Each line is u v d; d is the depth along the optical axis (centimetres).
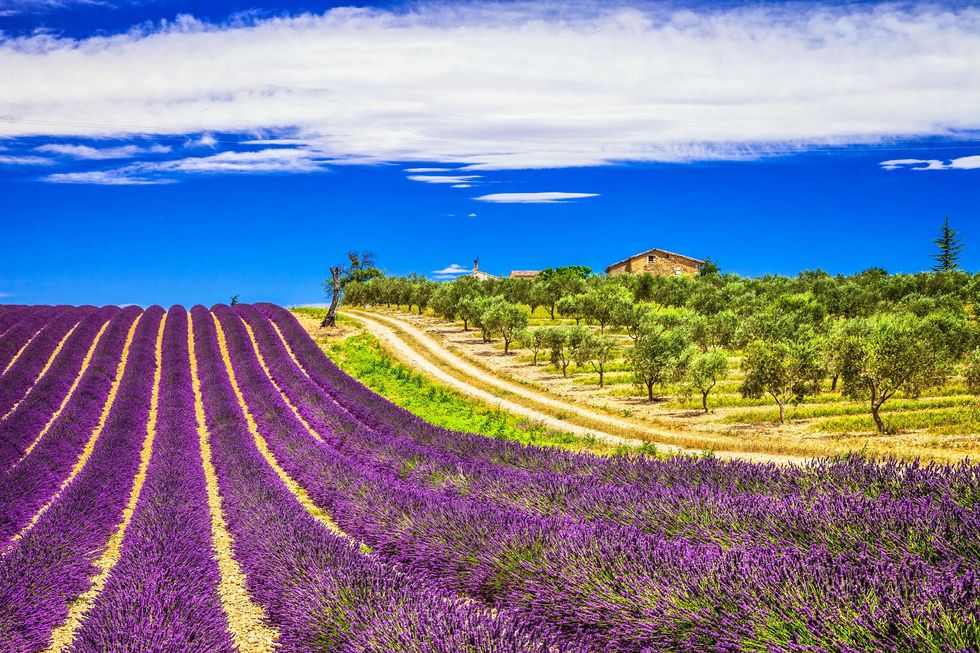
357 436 2583
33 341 4928
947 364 3103
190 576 1100
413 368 5253
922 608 598
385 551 1281
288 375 4222
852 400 3678
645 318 5806
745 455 2530
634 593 789
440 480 1714
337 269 6762
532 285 8400
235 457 2253
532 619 841
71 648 895
